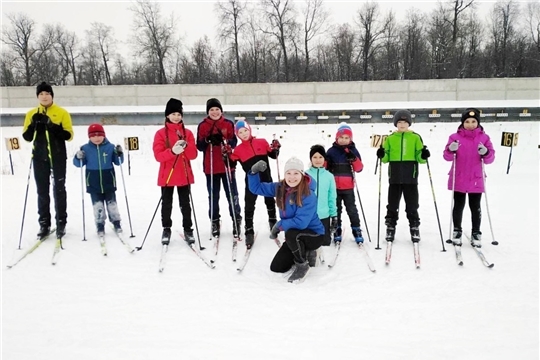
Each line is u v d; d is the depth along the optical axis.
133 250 4.64
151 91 21.92
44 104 4.88
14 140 9.48
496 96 21.39
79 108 20.75
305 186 3.81
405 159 4.62
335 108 19.17
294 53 34.28
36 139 4.80
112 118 17.86
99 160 4.93
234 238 4.85
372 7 33.69
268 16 33.22
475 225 4.71
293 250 3.82
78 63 39.34
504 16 34.16
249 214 4.84
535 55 33.09
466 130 4.64
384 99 21.61
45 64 38.09
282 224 3.92
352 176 4.77
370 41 33.91
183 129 4.79
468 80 21.31
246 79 34.28
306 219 3.80
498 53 34.22
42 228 4.92
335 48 35.03
